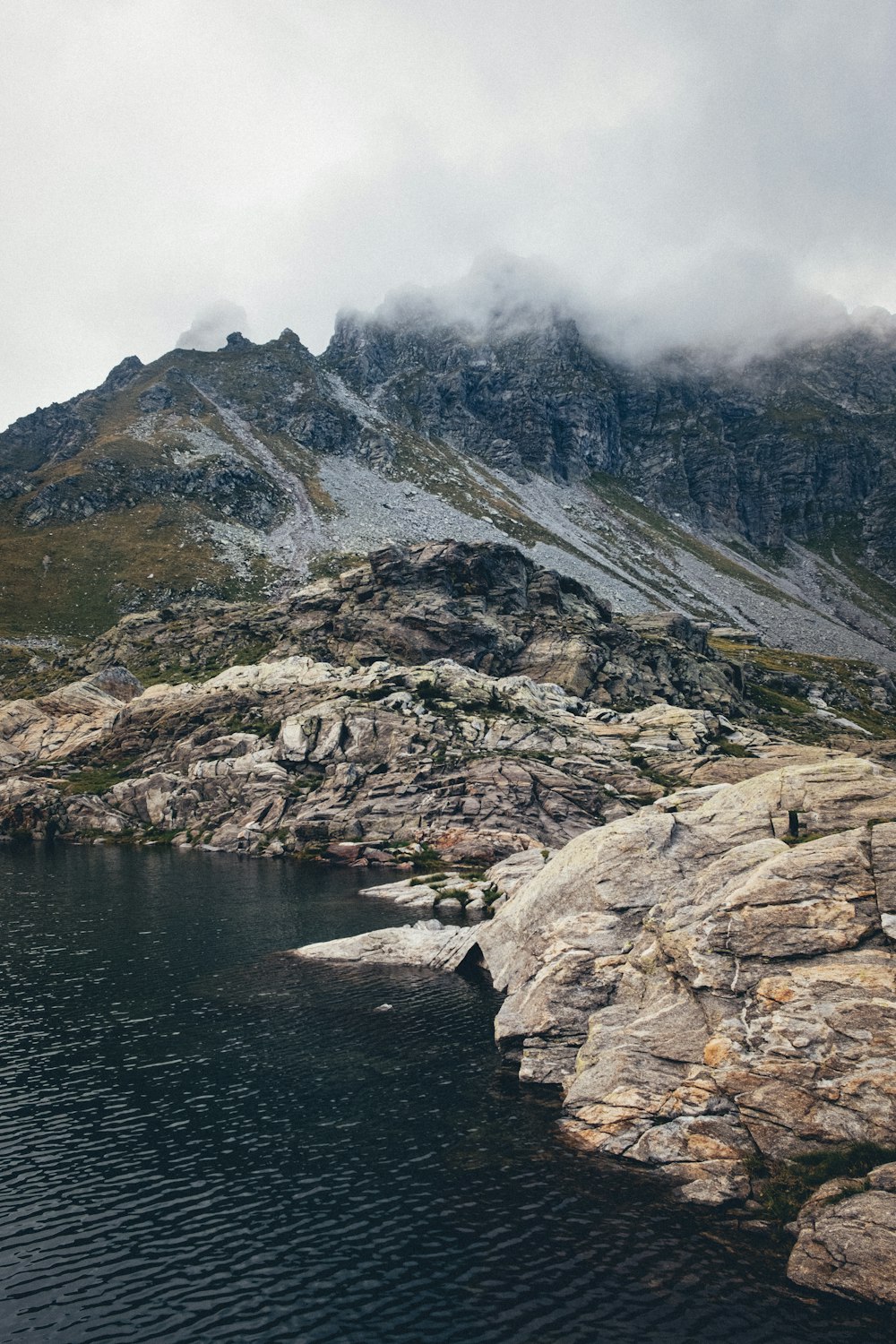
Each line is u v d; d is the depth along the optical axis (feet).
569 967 112.16
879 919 83.35
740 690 596.29
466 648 480.23
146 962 167.53
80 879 265.54
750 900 91.97
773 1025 82.53
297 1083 107.04
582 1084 94.27
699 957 92.73
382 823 317.01
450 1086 105.60
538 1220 74.28
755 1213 72.54
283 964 166.30
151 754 403.34
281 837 323.57
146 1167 85.76
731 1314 61.11
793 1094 77.77
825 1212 67.67
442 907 221.46
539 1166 83.87
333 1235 72.95
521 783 311.06
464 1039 123.13
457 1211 76.18
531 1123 93.86
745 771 317.83
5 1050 119.03
